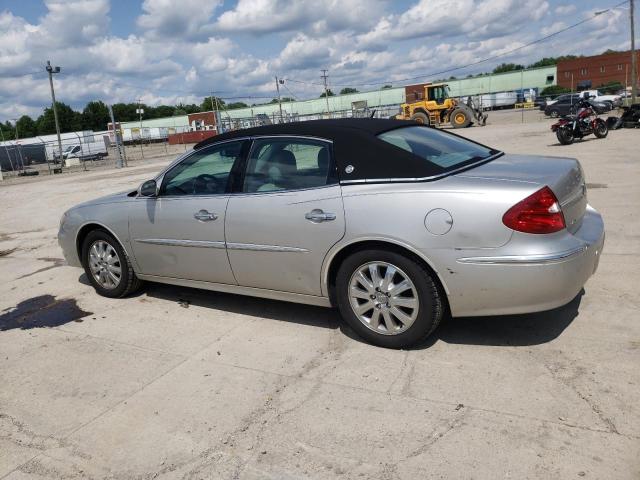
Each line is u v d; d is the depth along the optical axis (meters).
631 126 22.42
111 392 3.56
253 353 3.93
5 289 6.10
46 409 3.42
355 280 3.79
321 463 2.69
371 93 68.38
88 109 131.12
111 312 5.01
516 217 3.25
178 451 2.89
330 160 3.87
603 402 2.96
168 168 4.74
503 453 2.63
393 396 3.20
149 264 4.96
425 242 3.44
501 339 3.78
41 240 9.02
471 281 3.38
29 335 4.64
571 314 4.07
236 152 4.35
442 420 2.93
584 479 2.42
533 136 22.38
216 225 4.34
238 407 3.25
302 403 3.22
